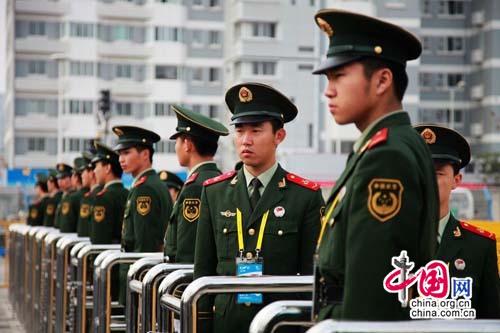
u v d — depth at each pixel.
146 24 55.69
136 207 8.55
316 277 4.09
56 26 55.50
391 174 3.72
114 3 55.19
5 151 66.25
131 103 55.81
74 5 55.22
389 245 3.68
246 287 5.11
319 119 40.94
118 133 9.20
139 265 6.98
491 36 52.78
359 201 3.75
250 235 5.80
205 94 55.97
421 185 3.82
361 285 3.68
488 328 3.71
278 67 43.34
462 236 5.67
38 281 12.55
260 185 5.91
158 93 55.50
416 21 45.66
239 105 5.96
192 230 6.89
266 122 5.89
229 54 49.53
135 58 55.56
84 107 55.78
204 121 7.33
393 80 3.99
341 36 4.00
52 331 10.93
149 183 8.63
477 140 53.78
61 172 17.09
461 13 54.16
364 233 3.71
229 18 49.97
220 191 5.98
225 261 5.83
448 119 54.28
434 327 3.68
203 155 7.34
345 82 3.97
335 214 3.94
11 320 15.51
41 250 12.27
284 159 34.28
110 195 9.99
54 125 56.00
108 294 7.53
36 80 55.56
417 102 47.62
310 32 42.72
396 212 3.70
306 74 42.16
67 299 9.98
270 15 44.53
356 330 3.62
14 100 55.84
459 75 54.25
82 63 55.50
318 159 34.06
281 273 5.78
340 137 40.50
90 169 12.98
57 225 14.98
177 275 5.96
